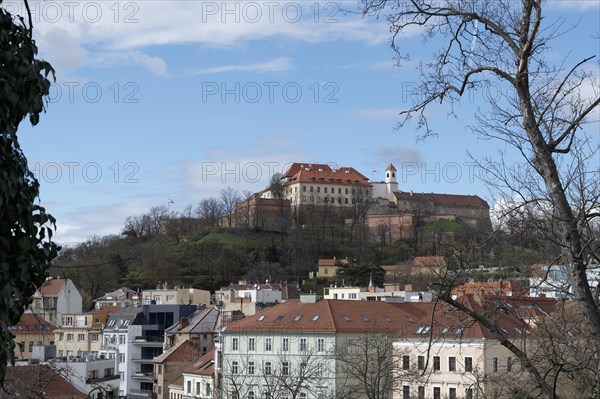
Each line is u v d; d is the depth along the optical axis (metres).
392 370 54.97
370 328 78.94
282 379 52.50
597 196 18.05
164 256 191.75
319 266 189.75
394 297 101.69
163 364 96.25
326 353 67.69
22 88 13.35
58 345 118.00
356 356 59.41
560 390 21.81
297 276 197.12
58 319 120.94
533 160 18.12
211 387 81.50
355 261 172.00
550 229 18.05
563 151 17.55
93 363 78.81
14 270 13.26
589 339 19.89
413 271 144.88
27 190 13.73
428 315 66.00
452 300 18.31
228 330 83.56
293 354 76.62
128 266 184.62
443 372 61.25
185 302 146.88
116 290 163.88
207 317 102.88
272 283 171.00
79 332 116.50
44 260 14.15
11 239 13.31
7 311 12.88
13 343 13.08
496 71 17.94
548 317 21.91
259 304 123.00
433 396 61.38
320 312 81.56
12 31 13.59
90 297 165.50
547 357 19.05
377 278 157.12
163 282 175.75
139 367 108.75
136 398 106.31
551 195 17.58
